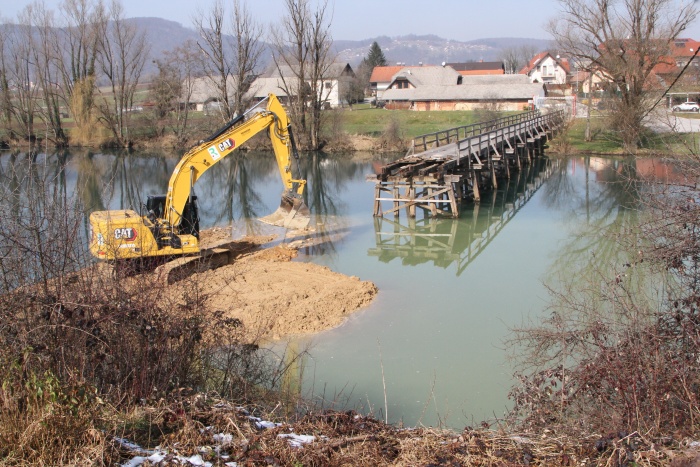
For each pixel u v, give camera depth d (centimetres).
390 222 2508
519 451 627
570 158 4331
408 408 1021
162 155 5134
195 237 1625
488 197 3062
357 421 694
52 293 732
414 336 1313
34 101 5244
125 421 649
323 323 1369
